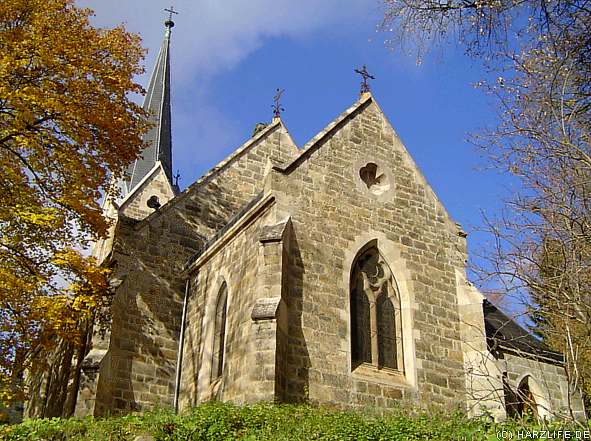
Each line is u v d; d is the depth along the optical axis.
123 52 23.33
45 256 21.00
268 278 17.81
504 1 12.68
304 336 17.89
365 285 20.19
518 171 13.82
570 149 12.92
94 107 21.98
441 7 13.38
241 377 17.66
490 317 24.86
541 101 13.46
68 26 22.28
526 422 13.51
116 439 14.59
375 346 19.48
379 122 22.88
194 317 22.80
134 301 23.05
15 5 21.53
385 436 14.12
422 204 22.44
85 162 22.22
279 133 30.27
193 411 15.88
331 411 16.34
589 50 12.80
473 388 20.02
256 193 28.11
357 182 21.23
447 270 21.92
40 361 21.36
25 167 21.72
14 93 19.75
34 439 14.88
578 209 12.95
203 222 26.06
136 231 24.27
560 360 22.72
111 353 21.42
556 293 11.88
